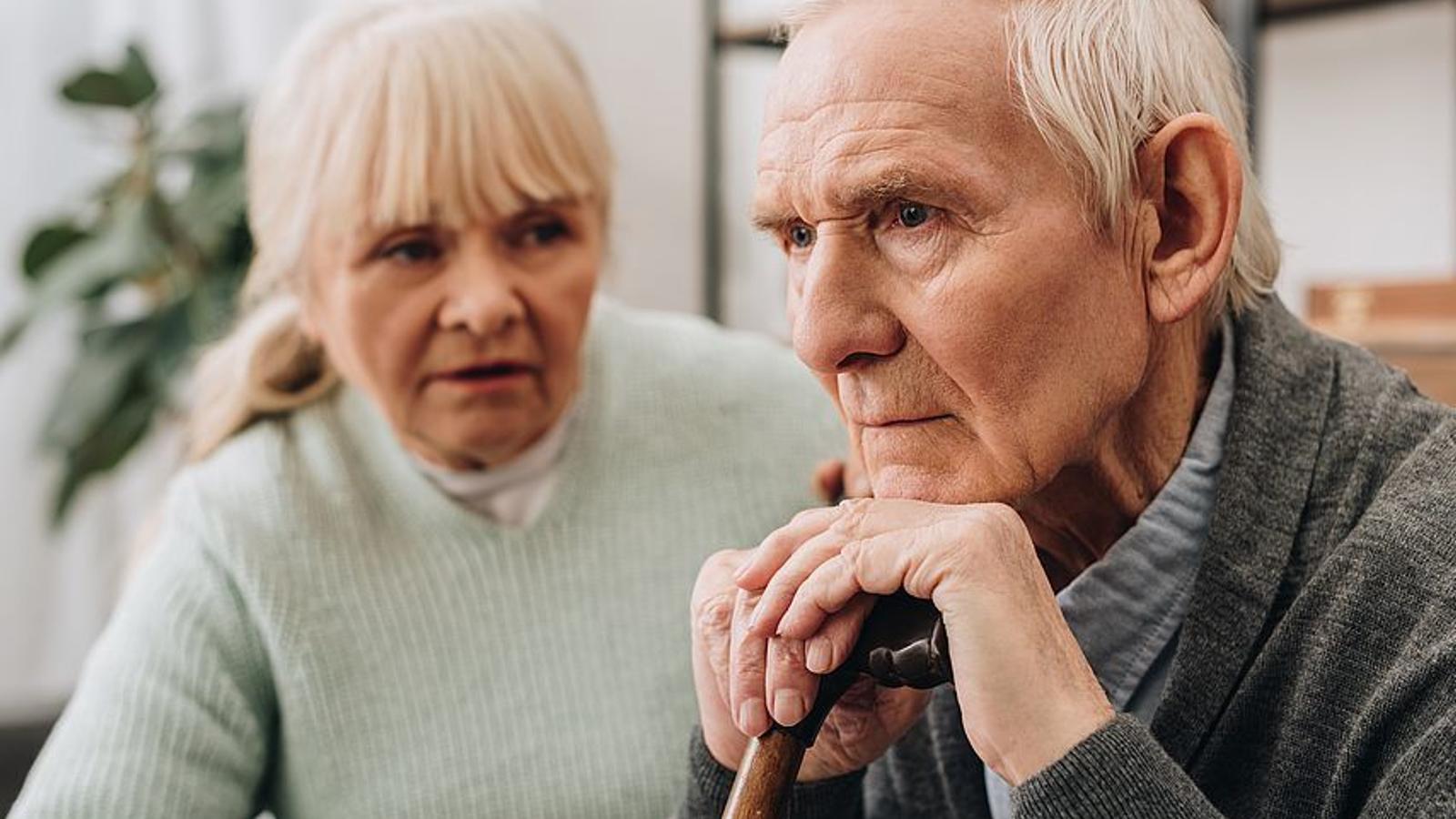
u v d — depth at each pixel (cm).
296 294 126
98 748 117
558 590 129
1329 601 77
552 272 121
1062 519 86
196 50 313
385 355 119
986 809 94
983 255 74
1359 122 185
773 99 80
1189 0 82
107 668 121
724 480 136
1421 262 181
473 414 121
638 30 223
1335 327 157
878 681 77
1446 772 68
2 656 313
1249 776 80
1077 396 77
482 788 123
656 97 224
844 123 75
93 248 257
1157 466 84
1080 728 70
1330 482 81
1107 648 86
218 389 136
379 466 130
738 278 214
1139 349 79
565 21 219
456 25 119
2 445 313
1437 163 179
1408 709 72
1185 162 78
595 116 125
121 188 262
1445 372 148
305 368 135
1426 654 71
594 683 127
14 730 219
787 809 81
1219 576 81
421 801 122
